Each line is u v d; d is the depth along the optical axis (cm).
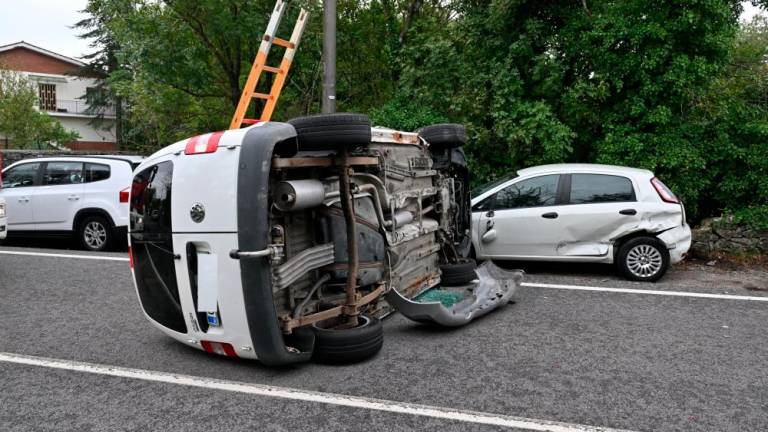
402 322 580
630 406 384
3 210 796
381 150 545
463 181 752
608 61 999
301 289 468
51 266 858
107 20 1445
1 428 362
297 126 432
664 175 961
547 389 411
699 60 945
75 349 505
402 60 1224
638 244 757
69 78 4031
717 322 572
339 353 452
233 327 422
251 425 360
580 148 1070
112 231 987
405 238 571
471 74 1094
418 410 378
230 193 407
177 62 1196
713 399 395
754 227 919
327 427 356
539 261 846
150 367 460
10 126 2714
